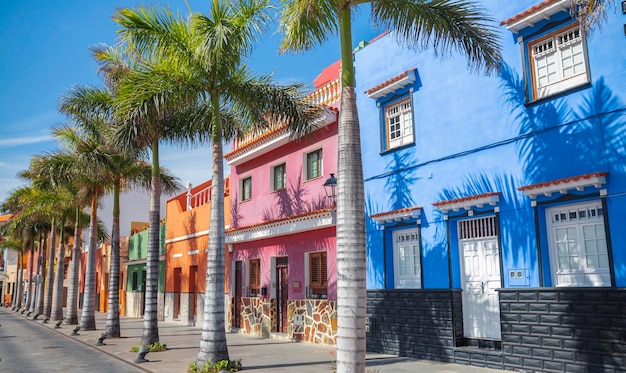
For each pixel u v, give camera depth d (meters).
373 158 14.17
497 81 10.93
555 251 9.67
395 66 13.71
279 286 18.59
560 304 8.95
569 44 9.77
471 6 9.13
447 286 11.55
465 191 11.45
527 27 10.37
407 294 12.28
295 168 17.95
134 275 35.19
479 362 10.33
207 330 11.17
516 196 10.31
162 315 28.78
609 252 8.63
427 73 12.70
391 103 13.83
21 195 35.38
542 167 9.88
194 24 11.27
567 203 9.48
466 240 11.55
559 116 9.69
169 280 28.08
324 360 12.38
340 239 7.70
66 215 30.62
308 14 8.69
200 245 24.66
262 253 19.41
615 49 8.94
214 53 10.98
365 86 14.67
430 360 11.46
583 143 9.25
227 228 22.09
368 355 12.46
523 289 9.59
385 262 13.36
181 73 11.97
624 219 8.50
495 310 10.74
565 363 8.77
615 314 8.20
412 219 12.69
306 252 16.84
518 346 9.55
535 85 10.31
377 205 13.88
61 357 15.26
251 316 19.55
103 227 40.78
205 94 12.61
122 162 19.89
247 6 11.56
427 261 12.15
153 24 11.52
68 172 21.28
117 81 17.95
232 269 21.41
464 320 11.33
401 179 13.16
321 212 15.35
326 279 16.06
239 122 15.56
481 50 9.27
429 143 12.46
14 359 15.05
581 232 9.30
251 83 12.83
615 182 8.69
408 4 8.85
